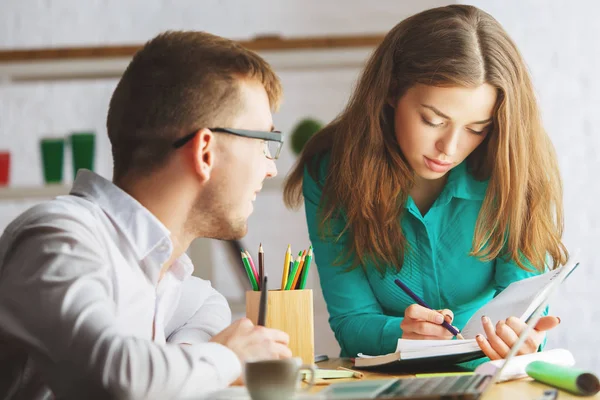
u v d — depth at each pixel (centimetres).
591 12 346
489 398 125
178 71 136
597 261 342
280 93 149
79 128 407
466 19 185
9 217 403
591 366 340
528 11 348
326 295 206
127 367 112
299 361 115
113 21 407
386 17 406
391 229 200
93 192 139
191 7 409
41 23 408
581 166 345
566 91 346
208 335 170
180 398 115
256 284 166
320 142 216
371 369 170
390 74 191
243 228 143
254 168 140
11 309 119
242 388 125
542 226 199
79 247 123
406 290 186
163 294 154
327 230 205
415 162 189
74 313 115
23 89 408
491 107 183
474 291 205
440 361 161
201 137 135
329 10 408
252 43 334
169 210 140
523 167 192
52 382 118
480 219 197
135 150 139
